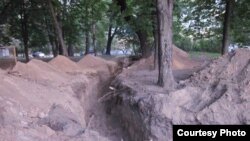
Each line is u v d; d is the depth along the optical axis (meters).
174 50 18.06
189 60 17.41
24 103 7.20
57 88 10.40
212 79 8.84
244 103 7.31
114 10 20.70
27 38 24.69
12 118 6.05
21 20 24.36
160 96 8.54
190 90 8.52
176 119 7.77
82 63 18.28
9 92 7.31
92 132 7.18
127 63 20.67
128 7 19.31
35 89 8.73
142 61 17.20
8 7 24.02
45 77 11.66
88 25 28.77
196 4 20.66
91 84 14.55
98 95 14.39
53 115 7.27
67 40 27.44
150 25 17.98
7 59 16.50
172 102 8.20
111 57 25.78
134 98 9.37
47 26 25.16
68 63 16.34
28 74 11.17
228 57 9.38
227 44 16.78
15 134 5.45
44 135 5.93
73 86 12.12
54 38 24.92
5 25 24.59
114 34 32.12
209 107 7.52
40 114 7.05
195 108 7.88
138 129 8.68
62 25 26.38
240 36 19.88
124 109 10.00
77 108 9.90
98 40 36.19
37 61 13.65
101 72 17.30
